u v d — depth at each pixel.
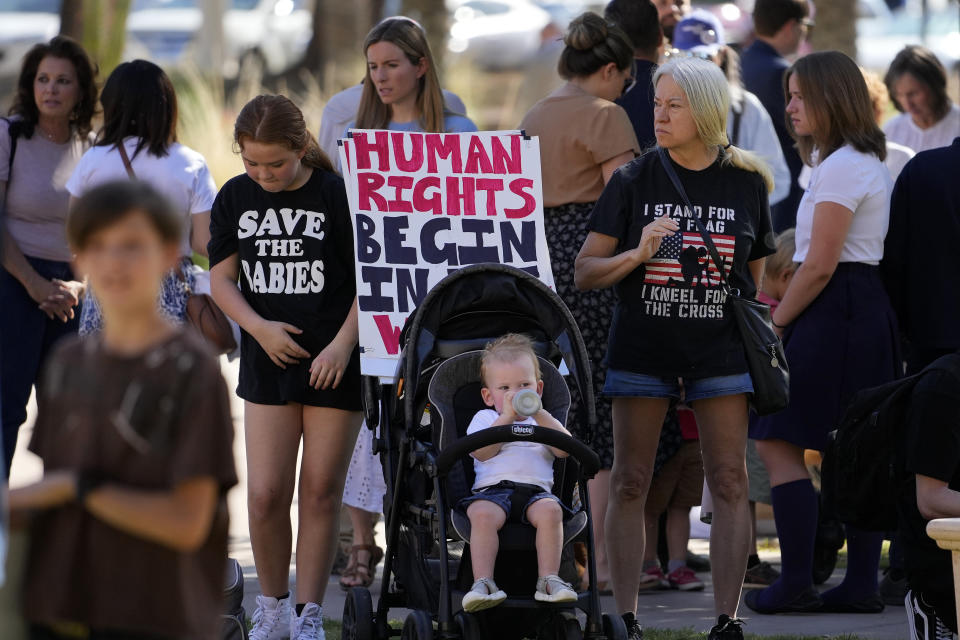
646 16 25.30
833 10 46.59
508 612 16.12
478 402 17.69
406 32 23.38
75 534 10.73
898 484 17.42
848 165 21.22
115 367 10.77
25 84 24.31
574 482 17.27
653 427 19.45
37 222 24.42
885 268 22.28
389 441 18.16
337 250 19.80
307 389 19.45
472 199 20.16
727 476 19.28
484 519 15.98
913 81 30.83
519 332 18.34
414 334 17.56
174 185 21.45
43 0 70.44
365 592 18.05
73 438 10.73
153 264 10.74
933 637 17.48
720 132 18.73
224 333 21.28
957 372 16.80
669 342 18.94
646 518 24.22
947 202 21.47
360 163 19.84
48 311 24.27
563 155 22.88
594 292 22.58
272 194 19.62
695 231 18.94
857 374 21.52
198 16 81.81
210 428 10.68
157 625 10.74
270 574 19.92
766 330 19.12
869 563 22.36
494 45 78.69
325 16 77.31
